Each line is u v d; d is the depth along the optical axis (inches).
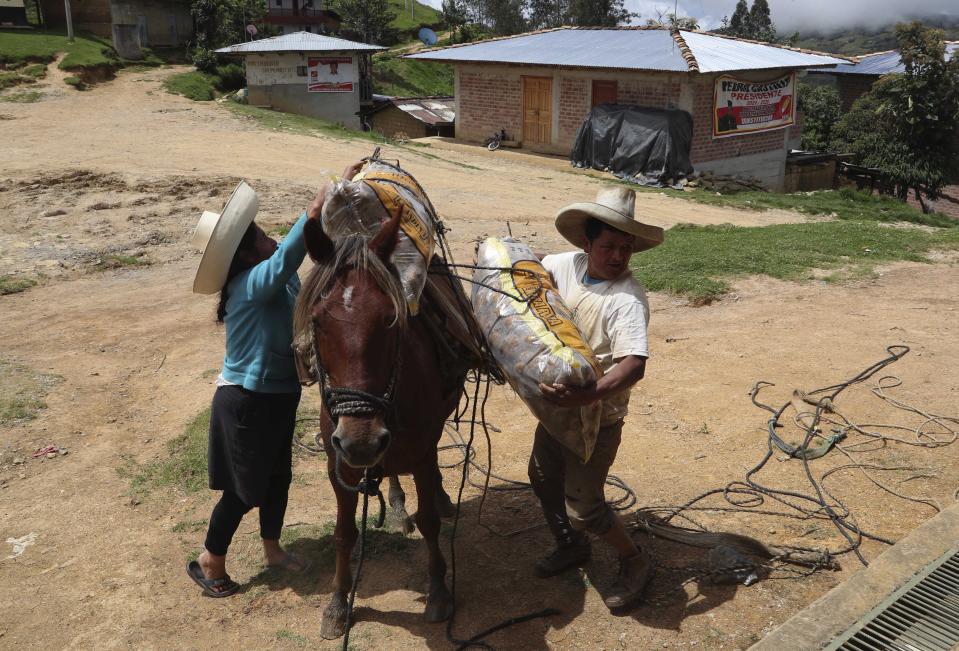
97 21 1672.0
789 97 1074.1
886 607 147.5
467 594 166.9
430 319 152.3
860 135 1338.6
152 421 249.6
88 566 177.3
